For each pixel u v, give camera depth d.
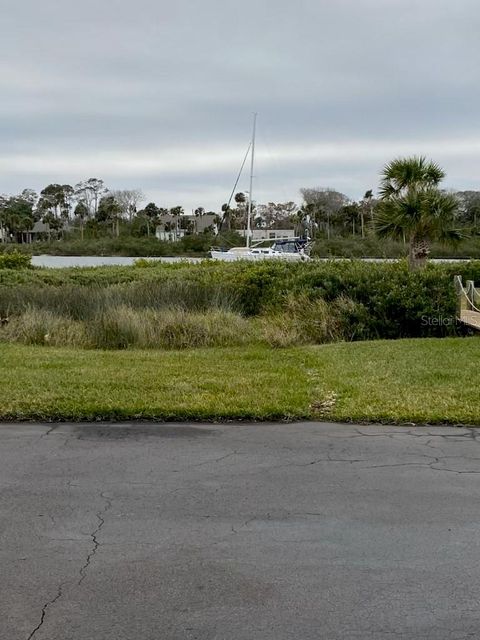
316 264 16.20
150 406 6.70
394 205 18.02
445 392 7.25
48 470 5.04
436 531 3.96
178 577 3.41
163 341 11.58
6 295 13.70
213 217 68.12
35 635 2.91
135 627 2.97
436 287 12.83
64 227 66.31
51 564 3.55
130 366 8.91
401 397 7.07
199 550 3.71
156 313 12.50
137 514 4.21
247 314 14.47
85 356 9.80
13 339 11.84
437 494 4.55
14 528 4.00
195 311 13.34
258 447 5.62
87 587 3.31
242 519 4.13
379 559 3.60
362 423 6.36
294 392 7.34
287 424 6.36
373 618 3.04
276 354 10.20
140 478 4.87
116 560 3.59
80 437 5.92
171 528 4.00
